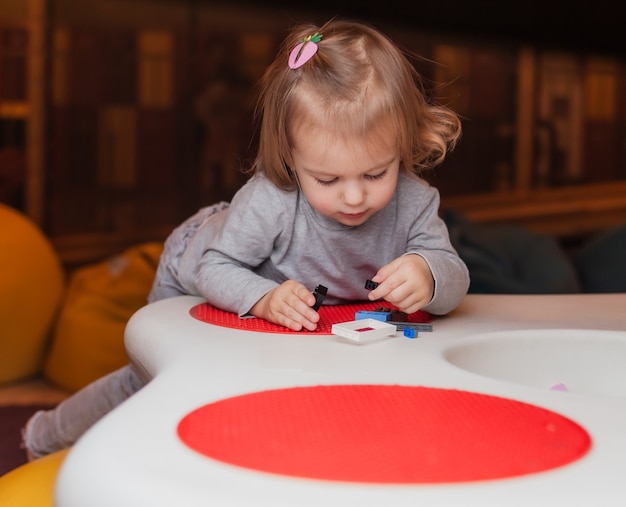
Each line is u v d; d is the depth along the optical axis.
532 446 0.63
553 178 7.29
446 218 2.88
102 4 5.38
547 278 2.61
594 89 7.47
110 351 2.33
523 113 7.05
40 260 2.54
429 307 1.14
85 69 5.34
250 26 5.99
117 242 5.43
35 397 2.34
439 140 1.24
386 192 1.10
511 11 6.59
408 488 0.55
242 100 6.02
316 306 1.08
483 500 0.54
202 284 1.21
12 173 5.06
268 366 0.85
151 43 5.64
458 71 6.61
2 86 5.00
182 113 5.82
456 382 0.81
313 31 1.21
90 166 5.39
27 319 2.46
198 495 0.54
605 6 7.02
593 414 0.72
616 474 0.58
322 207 1.11
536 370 1.08
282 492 0.55
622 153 7.70
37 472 1.15
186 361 0.87
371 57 1.12
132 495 0.56
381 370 0.85
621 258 2.73
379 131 1.06
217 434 0.65
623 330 1.12
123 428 0.65
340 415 0.69
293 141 1.10
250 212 1.22
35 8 5.07
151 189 5.70
